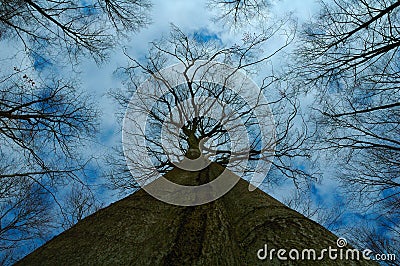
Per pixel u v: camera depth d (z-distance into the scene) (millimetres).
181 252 1887
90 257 1896
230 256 1928
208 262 1821
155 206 2492
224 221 2301
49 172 4922
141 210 2424
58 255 1937
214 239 2023
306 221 2201
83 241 2064
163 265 1793
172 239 1998
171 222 2215
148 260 1833
